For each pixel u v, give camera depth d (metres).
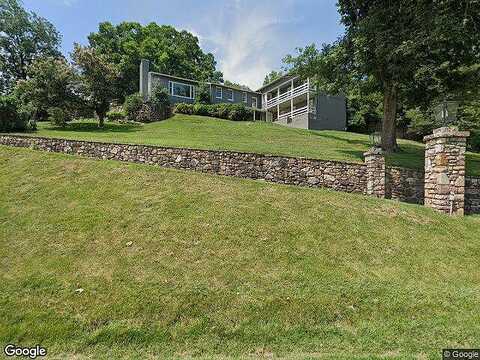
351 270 5.58
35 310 4.40
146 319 4.35
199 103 31.86
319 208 7.59
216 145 14.65
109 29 49.22
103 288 4.81
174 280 5.02
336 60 15.57
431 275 5.68
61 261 5.37
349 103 34.56
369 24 13.23
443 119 8.98
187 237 6.14
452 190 8.23
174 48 53.22
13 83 35.59
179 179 8.61
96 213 6.80
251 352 4.00
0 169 9.00
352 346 4.12
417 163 12.89
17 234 6.09
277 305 4.66
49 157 9.80
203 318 4.41
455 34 11.32
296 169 11.03
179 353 3.95
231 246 5.96
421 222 7.43
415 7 12.18
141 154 11.57
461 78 15.76
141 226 6.41
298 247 6.09
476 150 23.08
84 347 3.98
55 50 39.62
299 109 31.12
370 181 10.54
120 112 28.92
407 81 15.84
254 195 7.99
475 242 6.86
